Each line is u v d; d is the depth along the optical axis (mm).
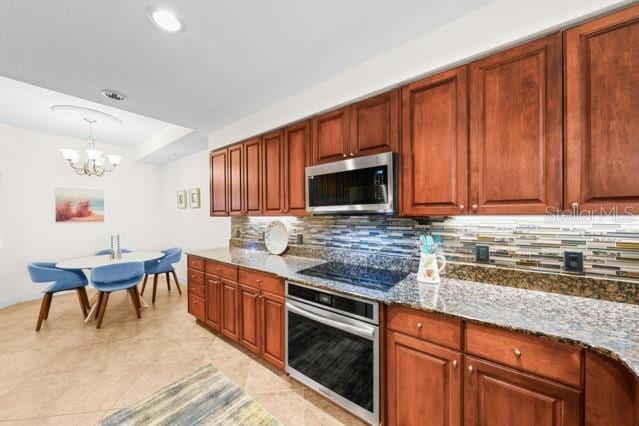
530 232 1450
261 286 2109
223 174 3004
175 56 1687
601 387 887
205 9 1300
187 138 3480
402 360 1347
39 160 3941
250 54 1673
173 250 4332
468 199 1379
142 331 2840
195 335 2740
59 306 3607
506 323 1052
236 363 2219
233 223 3537
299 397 1797
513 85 1253
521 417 1037
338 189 1849
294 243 2715
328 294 1612
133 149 5016
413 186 1565
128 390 1897
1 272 3590
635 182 1005
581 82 1095
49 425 1584
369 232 2113
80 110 3090
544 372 993
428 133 1509
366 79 1750
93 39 1503
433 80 1489
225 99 2299
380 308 1401
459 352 1177
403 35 1518
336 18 1380
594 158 1075
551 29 1156
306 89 2121
